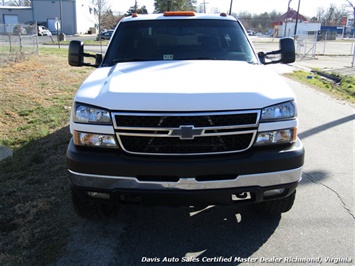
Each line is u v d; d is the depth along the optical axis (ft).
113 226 11.60
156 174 9.18
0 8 184.24
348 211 12.58
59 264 9.75
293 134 9.81
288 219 12.03
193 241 10.84
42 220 11.87
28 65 49.24
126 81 10.34
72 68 48.93
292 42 14.87
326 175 15.70
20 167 16.22
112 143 9.37
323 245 10.62
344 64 70.64
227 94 9.36
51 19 188.96
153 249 10.44
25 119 24.62
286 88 10.39
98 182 9.45
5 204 12.97
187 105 9.03
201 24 15.10
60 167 16.19
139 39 14.49
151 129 9.10
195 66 12.01
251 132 9.36
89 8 212.02
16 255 10.09
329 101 32.14
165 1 175.94
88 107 9.52
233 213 12.41
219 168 9.18
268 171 9.45
